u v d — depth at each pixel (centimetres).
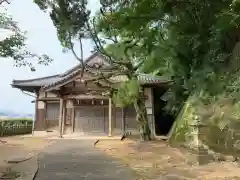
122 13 909
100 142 1573
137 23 916
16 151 1176
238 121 867
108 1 935
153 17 882
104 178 689
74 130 2025
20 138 1784
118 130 1969
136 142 1561
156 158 1007
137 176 715
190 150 1023
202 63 1020
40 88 2138
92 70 1825
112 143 1520
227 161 860
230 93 911
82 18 1071
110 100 1894
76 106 2053
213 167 802
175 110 1617
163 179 679
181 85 1339
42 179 676
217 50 943
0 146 1345
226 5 765
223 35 880
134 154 1112
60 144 1444
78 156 1048
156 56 1127
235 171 734
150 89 1959
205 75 984
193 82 1086
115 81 1789
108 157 1034
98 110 2036
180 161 930
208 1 795
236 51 888
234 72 895
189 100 1188
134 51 1252
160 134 1997
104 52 1283
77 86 1922
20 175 715
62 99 1928
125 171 779
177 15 884
